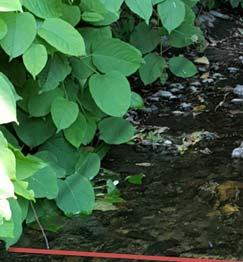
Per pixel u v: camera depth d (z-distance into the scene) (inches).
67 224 97.8
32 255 90.7
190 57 183.9
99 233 95.7
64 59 99.0
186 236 95.3
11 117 74.2
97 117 108.7
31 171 84.9
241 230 96.4
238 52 192.1
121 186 110.5
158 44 153.3
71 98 105.6
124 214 101.1
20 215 87.6
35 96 100.7
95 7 101.7
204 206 103.5
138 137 130.6
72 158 105.9
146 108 147.9
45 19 90.5
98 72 104.6
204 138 129.5
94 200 101.0
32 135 103.1
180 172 115.5
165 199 106.0
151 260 89.3
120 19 145.5
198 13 205.0
